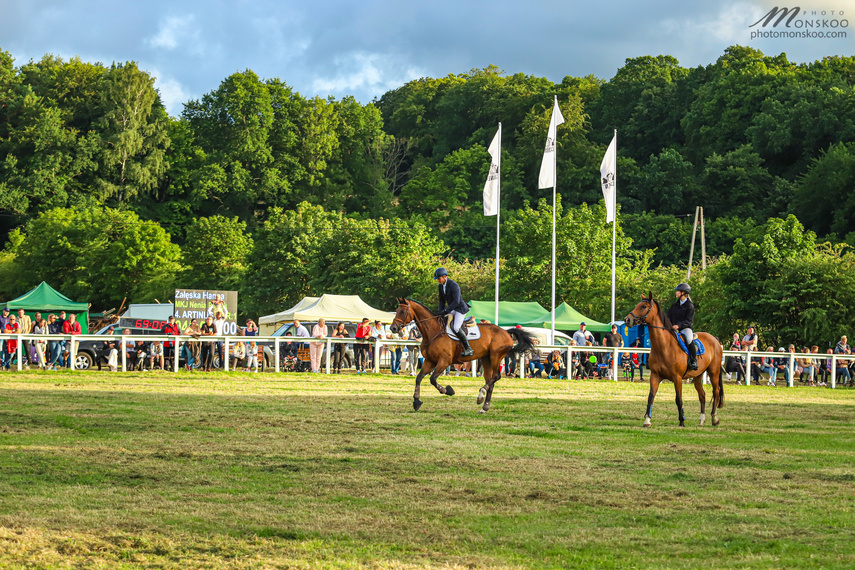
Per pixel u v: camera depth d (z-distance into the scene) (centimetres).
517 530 703
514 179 9369
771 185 8369
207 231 6212
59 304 3594
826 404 1980
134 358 2595
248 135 9169
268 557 624
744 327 3812
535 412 1566
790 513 761
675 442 1203
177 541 660
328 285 5209
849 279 3447
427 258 5078
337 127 10212
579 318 3669
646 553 640
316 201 9481
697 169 9275
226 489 838
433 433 1239
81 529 687
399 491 838
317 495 819
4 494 799
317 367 2616
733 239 7462
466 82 11812
